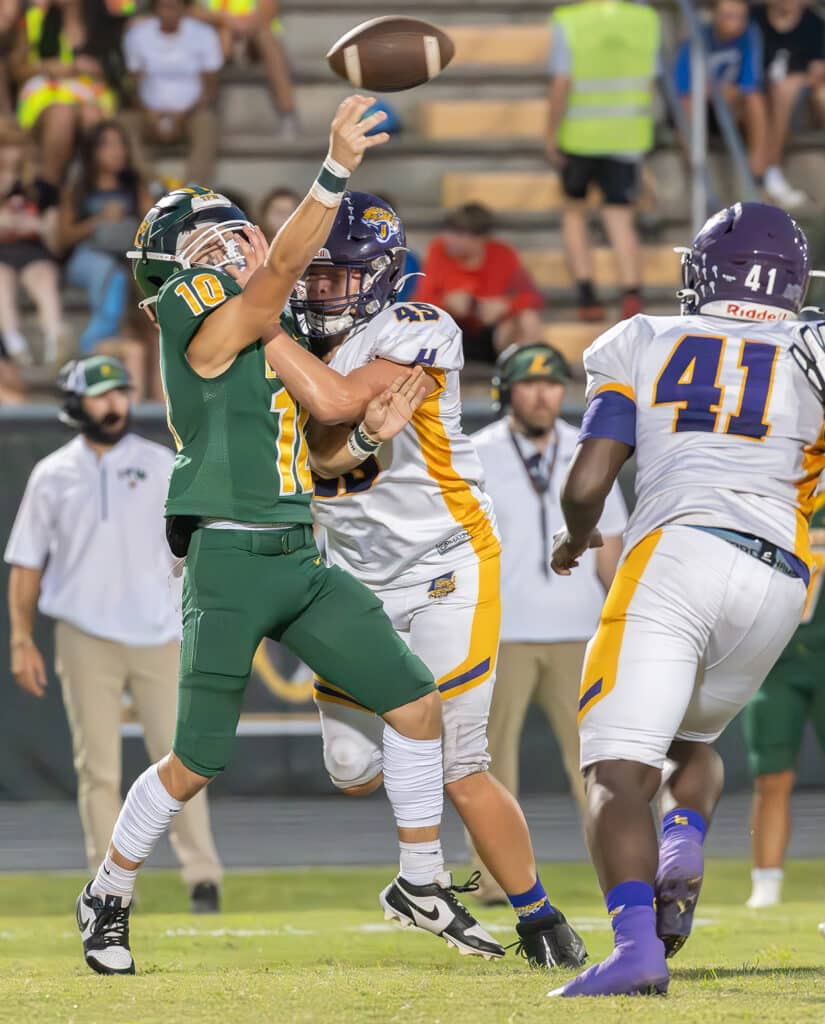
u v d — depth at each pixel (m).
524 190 45.34
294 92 47.06
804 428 13.11
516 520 23.78
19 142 40.12
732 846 29.20
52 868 26.67
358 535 15.23
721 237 13.55
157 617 23.83
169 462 24.44
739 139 43.19
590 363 13.51
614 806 12.38
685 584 12.69
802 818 31.16
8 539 31.77
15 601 24.36
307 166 44.94
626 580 12.91
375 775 15.62
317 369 13.91
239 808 32.50
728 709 13.43
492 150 45.75
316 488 15.22
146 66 43.41
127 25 44.00
